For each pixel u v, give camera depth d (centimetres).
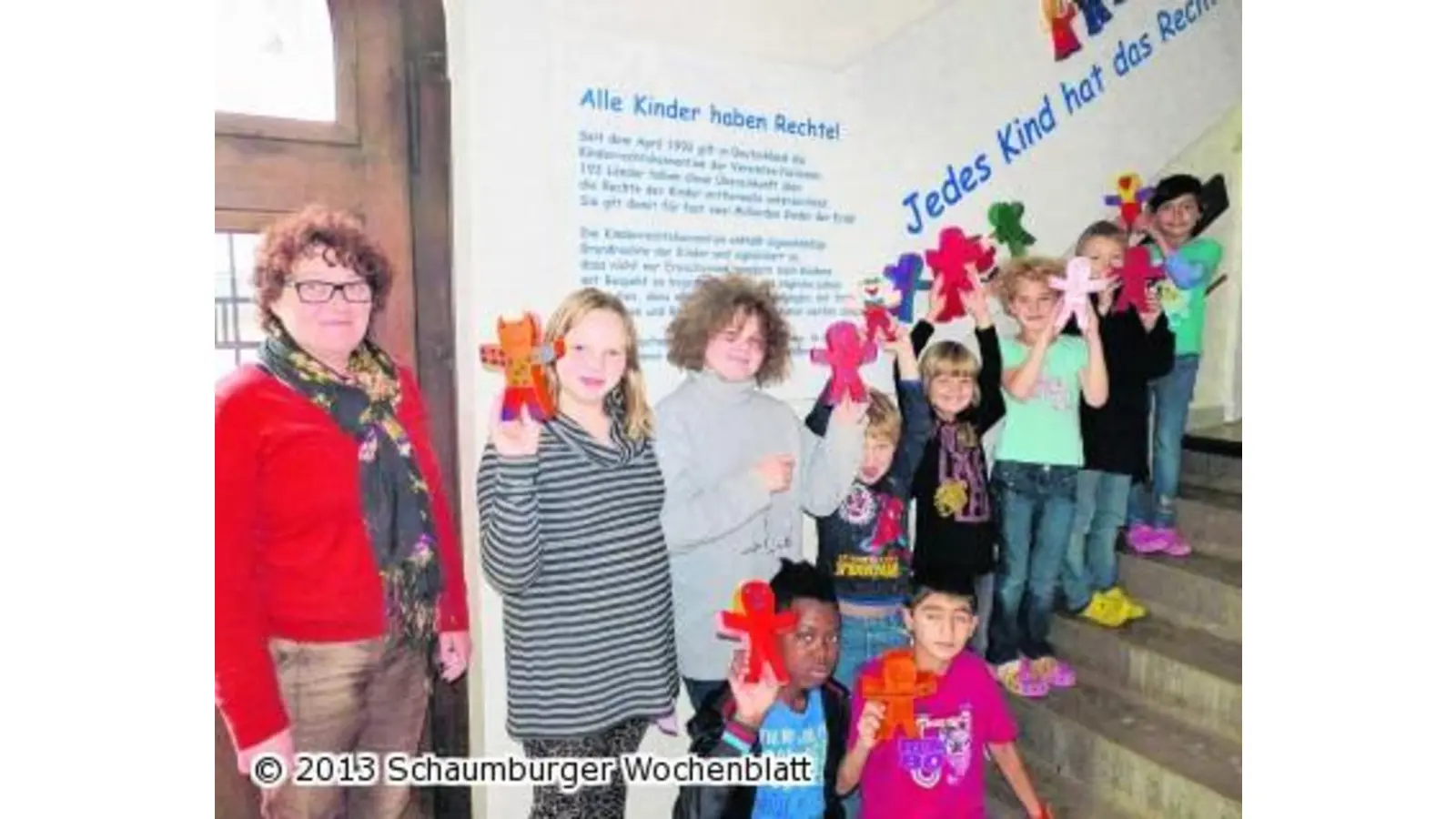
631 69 214
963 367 263
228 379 177
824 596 241
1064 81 279
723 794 232
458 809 204
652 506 221
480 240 199
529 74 202
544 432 207
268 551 182
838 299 246
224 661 178
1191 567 300
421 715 199
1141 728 268
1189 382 308
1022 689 280
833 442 246
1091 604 300
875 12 246
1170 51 298
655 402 221
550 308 207
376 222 188
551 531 209
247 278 177
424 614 197
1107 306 290
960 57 261
